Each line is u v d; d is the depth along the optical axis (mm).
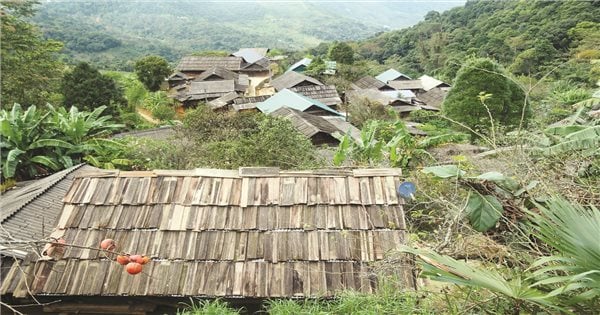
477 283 2045
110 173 5270
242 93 30094
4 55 16281
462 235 3342
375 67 45812
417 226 4816
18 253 4578
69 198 5047
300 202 4930
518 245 3248
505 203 3756
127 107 23500
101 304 4664
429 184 5074
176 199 5004
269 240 4676
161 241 4699
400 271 3873
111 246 2473
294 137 10141
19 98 17922
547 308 2223
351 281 4320
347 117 23062
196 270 4516
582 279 1932
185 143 11773
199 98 27531
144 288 4414
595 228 2105
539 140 4578
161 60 32062
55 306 4648
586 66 15984
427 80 36625
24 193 7543
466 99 15047
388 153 7957
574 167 4148
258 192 5047
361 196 4934
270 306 4105
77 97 18812
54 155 11461
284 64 47625
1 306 4609
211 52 44875
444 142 13617
